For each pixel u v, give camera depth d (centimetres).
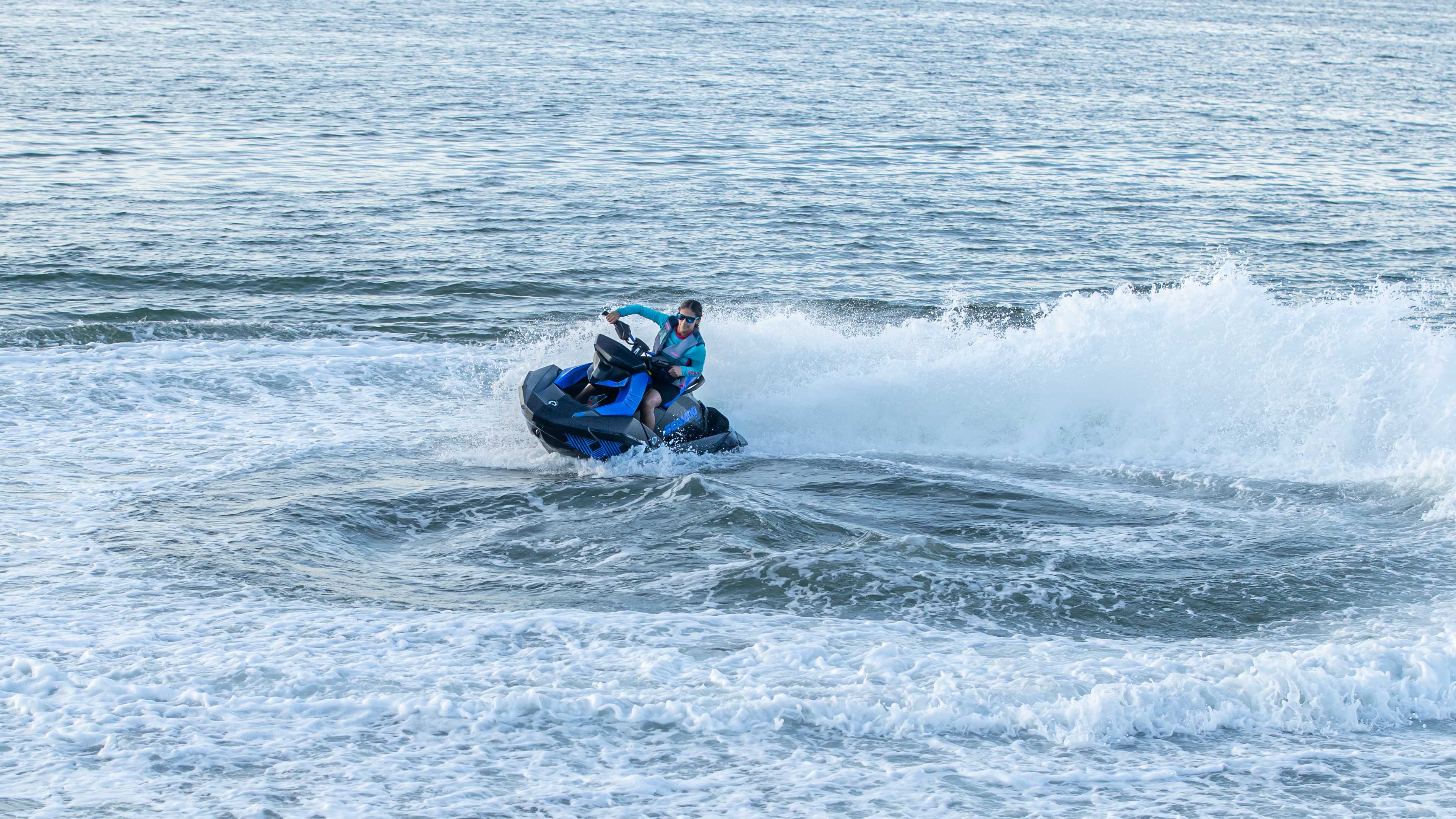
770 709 927
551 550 1409
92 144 5319
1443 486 1656
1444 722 957
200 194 4378
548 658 1036
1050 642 1120
